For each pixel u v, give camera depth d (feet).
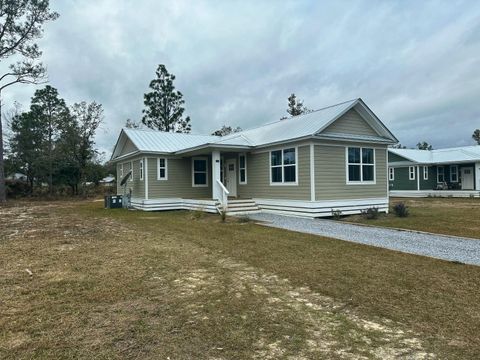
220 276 17.90
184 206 60.03
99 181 128.88
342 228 34.32
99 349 10.28
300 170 44.86
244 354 10.00
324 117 47.29
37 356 9.89
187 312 13.15
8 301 14.42
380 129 50.19
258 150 52.47
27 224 40.24
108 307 13.67
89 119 114.21
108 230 34.50
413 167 99.96
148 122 136.56
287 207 46.78
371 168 49.08
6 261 21.45
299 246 25.17
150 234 31.50
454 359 9.70
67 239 29.27
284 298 14.69
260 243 26.43
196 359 9.71
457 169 101.65
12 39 80.07
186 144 65.31
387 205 50.34
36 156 108.37
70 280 17.30
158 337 11.05
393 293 15.16
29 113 112.47
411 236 29.76
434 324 12.04
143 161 60.23
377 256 21.98
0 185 83.87
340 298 14.62
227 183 61.26
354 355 9.92
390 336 11.13
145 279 17.40
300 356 9.87
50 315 12.89
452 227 35.32
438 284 16.34
